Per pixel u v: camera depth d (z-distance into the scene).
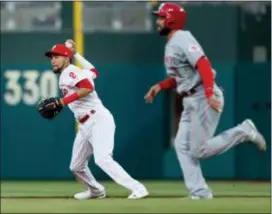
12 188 43.69
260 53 51.19
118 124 51.19
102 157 32.22
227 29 51.00
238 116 51.28
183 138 32.31
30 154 51.16
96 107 32.44
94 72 33.84
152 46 51.25
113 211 26.61
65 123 50.94
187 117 32.31
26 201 30.80
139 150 51.31
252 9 51.12
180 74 31.66
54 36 50.94
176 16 31.80
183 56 31.31
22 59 51.06
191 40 31.27
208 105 31.52
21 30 51.19
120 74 51.16
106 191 40.84
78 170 33.28
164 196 35.25
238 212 26.50
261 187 44.38
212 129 31.91
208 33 51.06
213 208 27.62
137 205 28.62
